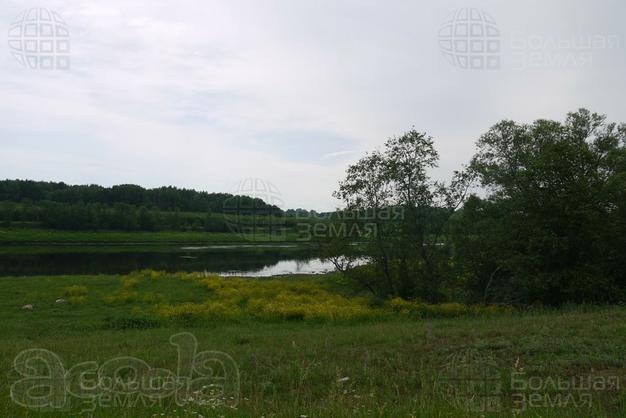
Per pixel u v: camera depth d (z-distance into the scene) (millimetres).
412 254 27594
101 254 65250
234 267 53000
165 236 90938
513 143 27047
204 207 109062
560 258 22750
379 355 11102
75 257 60125
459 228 26688
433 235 27953
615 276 23594
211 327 18891
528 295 24203
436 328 15086
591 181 22938
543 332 12695
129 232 91375
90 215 91312
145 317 19719
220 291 27844
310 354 11406
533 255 22766
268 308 22234
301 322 20422
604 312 16672
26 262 53062
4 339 15984
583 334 12281
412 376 9109
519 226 23531
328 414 6508
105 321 19609
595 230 22281
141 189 112375
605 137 27172
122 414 6539
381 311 21938
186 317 20484
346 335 14414
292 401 7668
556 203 22250
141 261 56938
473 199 27062
